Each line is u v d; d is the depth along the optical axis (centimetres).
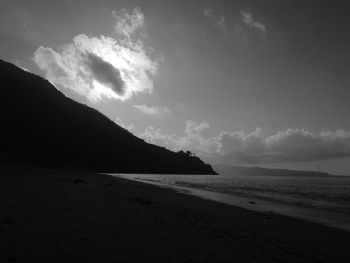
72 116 16988
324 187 6944
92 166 14162
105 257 702
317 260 882
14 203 1272
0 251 658
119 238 882
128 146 19100
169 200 2297
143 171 17375
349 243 1176
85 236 858
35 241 757
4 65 16388
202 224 1284
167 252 801
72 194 1853
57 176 3903
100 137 17512
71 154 13725
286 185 7688
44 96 16625
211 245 925
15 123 12938
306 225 1579
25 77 16812
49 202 1409
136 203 1727
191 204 2142
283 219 1753
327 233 1377
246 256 845
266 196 3772
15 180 2353
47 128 14388
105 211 1322
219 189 4906
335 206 2788
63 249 721
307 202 3123
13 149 11306
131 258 718
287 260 848
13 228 852
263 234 1213
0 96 13900
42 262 624
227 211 1909
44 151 12562
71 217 1100
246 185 7031
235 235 1123
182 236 1002
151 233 994
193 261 750
